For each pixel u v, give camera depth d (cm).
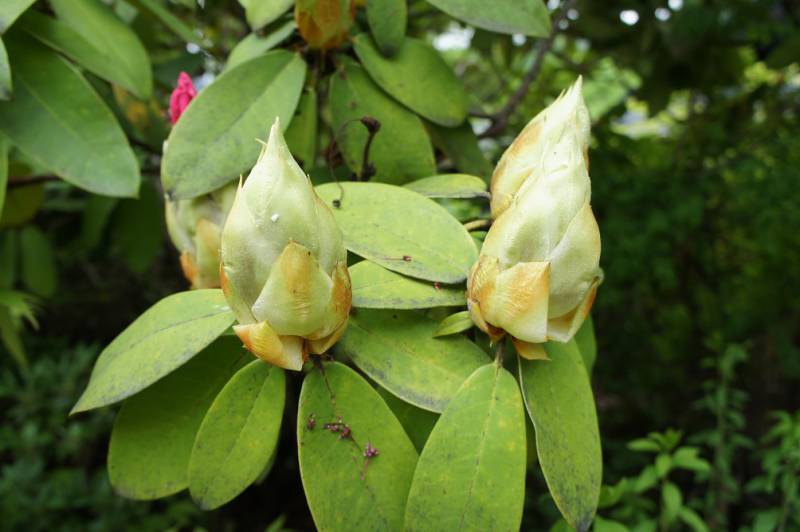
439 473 24
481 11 33
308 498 24
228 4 63
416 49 36
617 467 80
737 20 64
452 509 24
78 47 34
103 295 105
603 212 73
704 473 58
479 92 79
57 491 80
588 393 27
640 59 65
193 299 28
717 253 91
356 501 25
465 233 28
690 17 58
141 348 27
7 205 51
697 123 79
